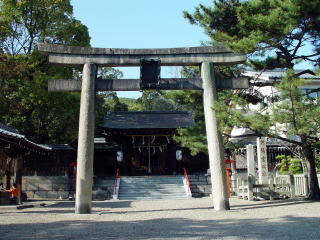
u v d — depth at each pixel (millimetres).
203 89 13266
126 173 28859
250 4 12367
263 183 17219
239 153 27969
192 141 16578
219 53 13312
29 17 24672
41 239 6902
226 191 12406
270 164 26188
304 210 11289
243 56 13156
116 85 13102
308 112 11148
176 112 32000
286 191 16250
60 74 24156
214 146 12594
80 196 12055
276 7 11914
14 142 14016
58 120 30344
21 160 16469
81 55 13070
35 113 26891
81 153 12242
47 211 13070
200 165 30359
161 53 13250
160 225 8859
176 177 25000
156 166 30656
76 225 8977
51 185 23719
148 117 30641
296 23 11781
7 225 9039
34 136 29000
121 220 10039
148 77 12938
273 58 15109
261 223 8812
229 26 14336
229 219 9805
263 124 11617
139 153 30953
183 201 18109
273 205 13219
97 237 7102
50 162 24219
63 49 12961
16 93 24375
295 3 11312
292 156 26719
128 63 13156
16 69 22203
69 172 24156
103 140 32969
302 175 17219
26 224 9234
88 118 12508
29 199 22625
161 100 54000
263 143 17500
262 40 12203
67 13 25922
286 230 7629
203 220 9742
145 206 15258
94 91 12898
